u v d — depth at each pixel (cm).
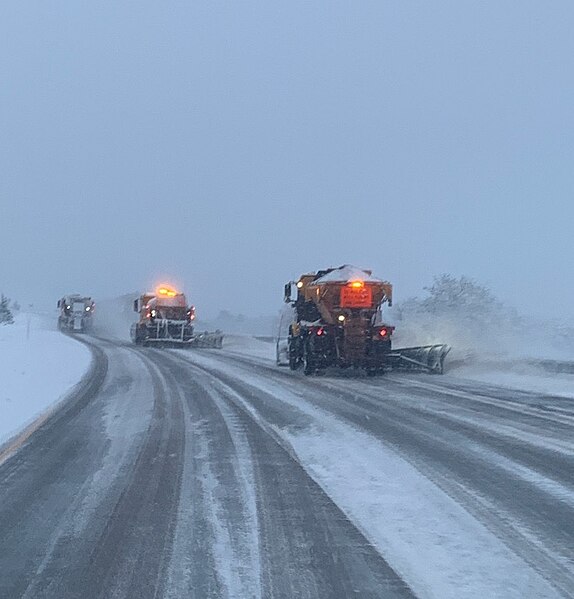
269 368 3328
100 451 1397
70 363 3434
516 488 1115
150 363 3481
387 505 1024
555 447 1418
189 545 862
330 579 760
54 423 1723
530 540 880
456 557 823
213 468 1246
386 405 2012
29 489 1116
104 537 892
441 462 1287
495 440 1489
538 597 714
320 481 1155
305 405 2005
